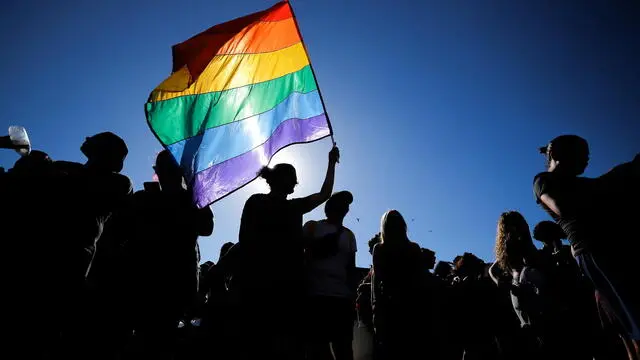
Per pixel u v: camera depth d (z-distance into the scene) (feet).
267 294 12.25
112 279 11.21
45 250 9.45
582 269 9.79
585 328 14.60
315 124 16.22
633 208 9.34
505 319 18.54
